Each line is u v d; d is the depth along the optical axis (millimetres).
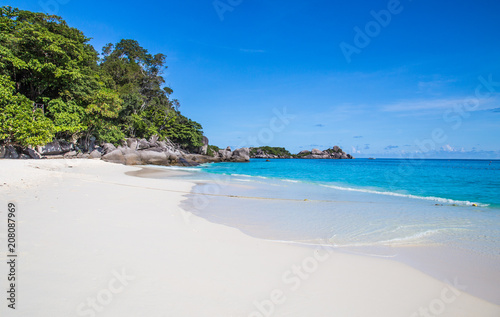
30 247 4551
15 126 25438
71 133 35406
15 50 29188
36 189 10414
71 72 31547
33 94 33031
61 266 3936
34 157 31297
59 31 34625
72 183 12859
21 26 30109
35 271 3729
